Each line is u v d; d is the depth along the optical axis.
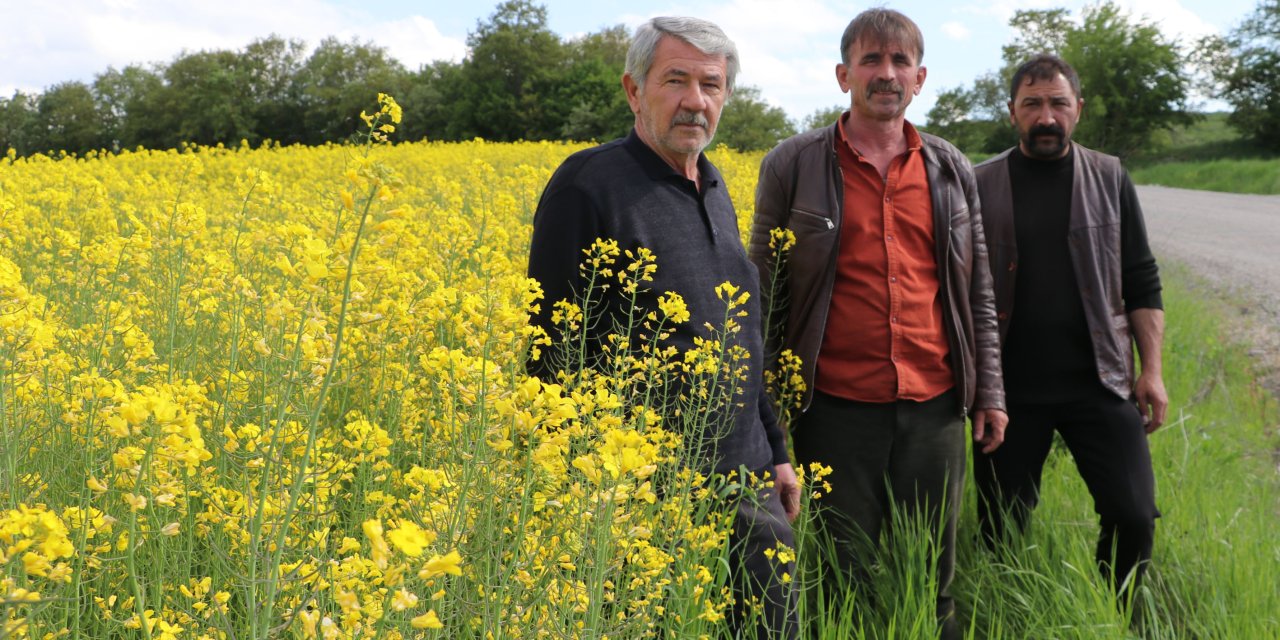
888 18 3.41
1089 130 60.47
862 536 3.55
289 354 1.79
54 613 1.77
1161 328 3.94
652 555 2.19
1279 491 4.95
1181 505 4.29
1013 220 3.85
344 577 1.57
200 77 66.25
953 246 3.51
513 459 1.94
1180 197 28.36
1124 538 3.74
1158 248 15.06
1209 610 3.54
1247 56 59.84
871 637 3.35
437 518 1.72
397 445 2.52
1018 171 3.89
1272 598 3.53
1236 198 27.70
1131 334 3.98
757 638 2.77
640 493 1.66
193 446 1.31
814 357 3.49
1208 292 10.95
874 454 3.52
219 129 64.81
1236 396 6.68
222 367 2.47
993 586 3.73
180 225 3.21
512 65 63.00
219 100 65.44
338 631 1.37
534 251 2.75
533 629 1.76
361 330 2.57
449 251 3.62
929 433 3.53
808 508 3.22
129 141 68.31
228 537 1.98
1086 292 3.78
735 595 2.82
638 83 2.80
